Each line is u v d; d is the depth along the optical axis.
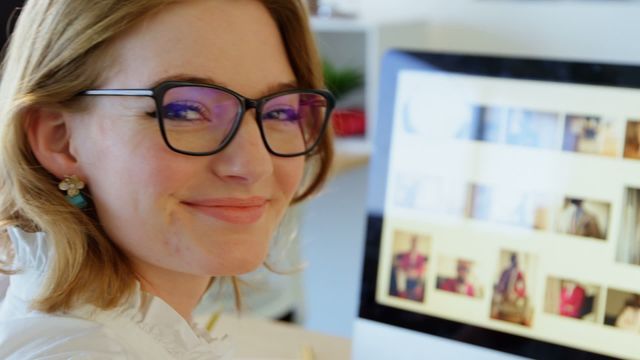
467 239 0.76
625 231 0.70
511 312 0.74
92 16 0.49
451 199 0.77
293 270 0.87
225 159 0.51
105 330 0.52
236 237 0.53
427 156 0.78
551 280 0.73
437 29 1.70
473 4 1.64
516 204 0.74
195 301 0.62
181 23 0.50
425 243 0.78
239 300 0.87
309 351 0.89
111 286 0.54
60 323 0.52
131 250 0.53
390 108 0.80
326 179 0.73
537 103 0.73
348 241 1.88
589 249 0.71
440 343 0.77
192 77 0.50
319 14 1.71
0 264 0.56
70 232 0.53
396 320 0.79
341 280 1.93
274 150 0.56
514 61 0.74
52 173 0.53
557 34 1.54
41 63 0.51
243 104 0.52
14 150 0.53
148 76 0.50
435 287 0.78
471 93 0.76
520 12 1.58
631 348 0.70
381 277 0.80
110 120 0.50
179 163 0.50
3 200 0.56
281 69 0.56
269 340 0.95
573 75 0.72
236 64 0.51
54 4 0.51
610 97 0.70
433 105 0.78
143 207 0.51
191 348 0.57
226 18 0.51
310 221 1.92
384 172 0.80
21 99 0.51
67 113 0.52
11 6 0.85
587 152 0.71
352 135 1.71
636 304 0.70
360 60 1.76
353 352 0.82
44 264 0.55
